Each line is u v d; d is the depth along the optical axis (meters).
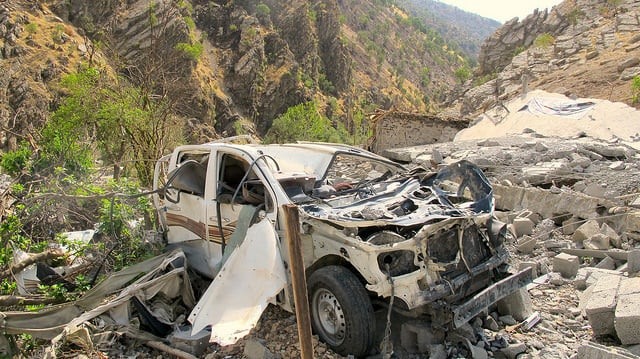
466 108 49.44
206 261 5.66
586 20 60.78
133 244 6.48
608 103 16.80
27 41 67.69
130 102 17.67
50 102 60.47
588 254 6.28
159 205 6.83
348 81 141.12
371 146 24.17
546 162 10.06
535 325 4.79
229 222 5.34
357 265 4.23
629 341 4.19
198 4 115.12
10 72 61.16
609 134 14.66
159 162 7.08
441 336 4.35
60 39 69.88
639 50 37.06
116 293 5.47
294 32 126.75
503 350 4.31
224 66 104.88
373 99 153.88
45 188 7.57
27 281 5.96
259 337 4.76
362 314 4.12
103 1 79.81
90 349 4.57
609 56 39.16
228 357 4.48
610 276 5.16
